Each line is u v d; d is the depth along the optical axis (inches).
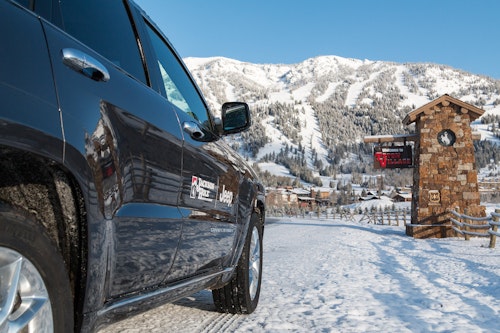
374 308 183.9
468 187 805.9
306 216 2928.2
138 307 86.4
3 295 54.0
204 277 121.0
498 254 433.7
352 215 2263.8
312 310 177.2
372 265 331.9
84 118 68.3
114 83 82.5
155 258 90.4
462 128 818.8
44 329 58.8
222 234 132.3
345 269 303.7
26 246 55.9
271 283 242.1
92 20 90.3
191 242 109.1
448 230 788.6
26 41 61.0
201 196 115.7
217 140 141.2
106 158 72.4
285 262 339.6
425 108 818.2
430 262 361.4
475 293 223.0
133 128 83.4
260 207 183.9
